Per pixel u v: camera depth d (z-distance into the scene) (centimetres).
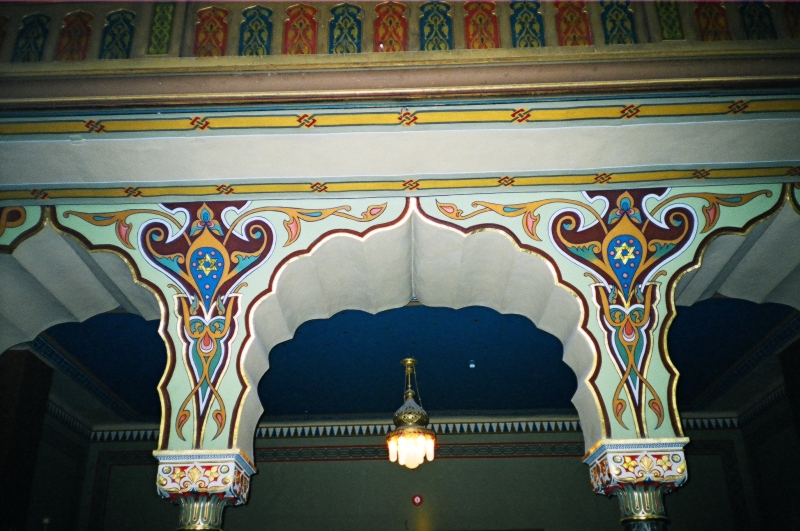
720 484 656
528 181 325
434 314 483
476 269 352
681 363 566
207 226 328
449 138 300
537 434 678
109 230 325
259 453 673
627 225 325
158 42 290
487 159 313
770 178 325
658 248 321
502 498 654
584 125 295
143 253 321
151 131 293
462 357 551
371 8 298
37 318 368
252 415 315
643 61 279
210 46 291
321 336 511
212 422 293
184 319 311
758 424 640
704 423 678
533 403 655
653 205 329
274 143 301
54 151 302
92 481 658
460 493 657
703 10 293
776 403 605
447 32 292
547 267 320
